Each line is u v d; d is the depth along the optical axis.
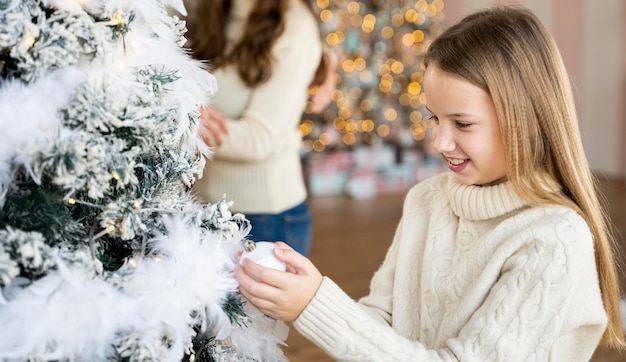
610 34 6.77
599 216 1.41
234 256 1.24
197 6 2.12
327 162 6.15
